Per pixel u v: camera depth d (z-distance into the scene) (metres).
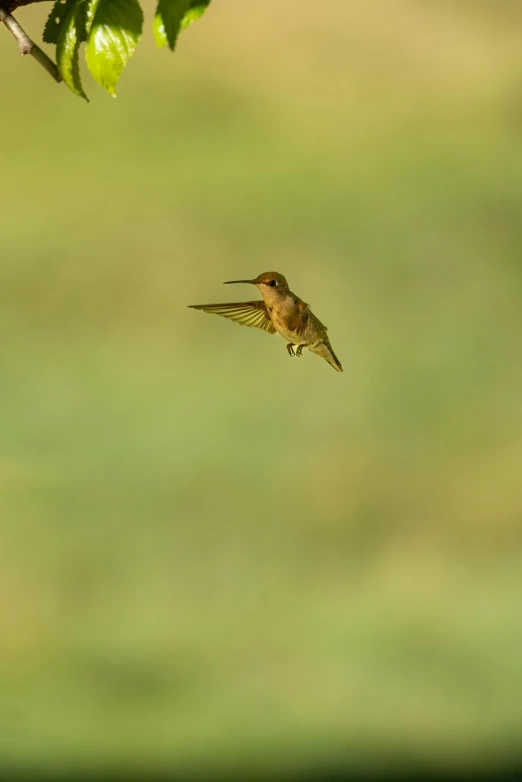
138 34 6.75
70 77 6.76
